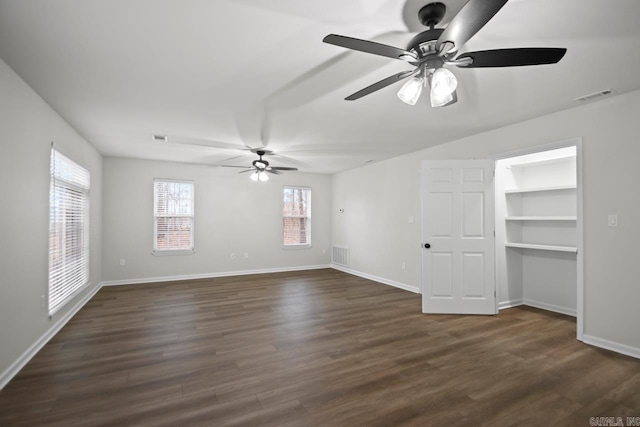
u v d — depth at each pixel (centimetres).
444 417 199
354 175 703
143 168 608
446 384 238
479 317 400
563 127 334
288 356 286
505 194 448
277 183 738
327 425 191
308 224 776
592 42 204
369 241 650
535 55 165
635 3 166
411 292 533
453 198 418
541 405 212
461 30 143
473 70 243
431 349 302
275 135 430
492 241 411
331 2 167
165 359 279
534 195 451
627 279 289
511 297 452
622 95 291
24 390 229
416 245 530
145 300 478
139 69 243
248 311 424
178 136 434
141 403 213
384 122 373
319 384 238
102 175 571
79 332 345
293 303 464
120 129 400
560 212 422
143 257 608
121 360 277
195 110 331
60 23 185
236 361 276
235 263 691
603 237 304
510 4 167
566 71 246
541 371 258
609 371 258
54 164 336
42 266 306
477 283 413
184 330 352
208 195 667
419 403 214
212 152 536
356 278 655
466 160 416
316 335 338
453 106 321
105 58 226
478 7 125
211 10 173
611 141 298
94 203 508
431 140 457
